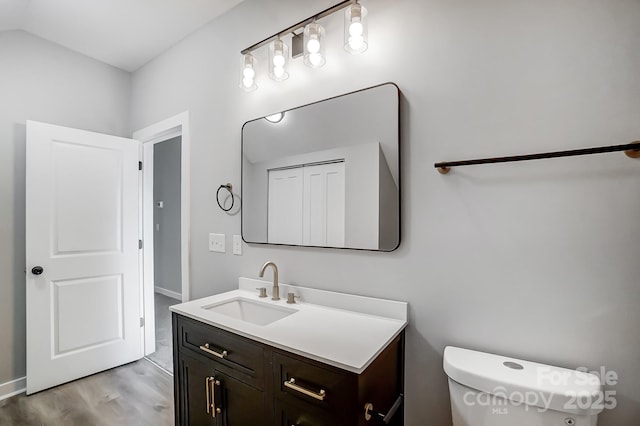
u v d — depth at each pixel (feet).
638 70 3.04
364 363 3.11
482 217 3.79
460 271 3.93
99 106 8.58
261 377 3.80
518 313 3.59
